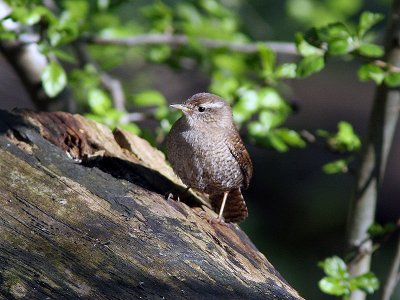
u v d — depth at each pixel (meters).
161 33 14.10
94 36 13.36
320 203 20.92
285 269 19.39
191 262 6.50
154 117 12.03
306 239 20.33
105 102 11.42
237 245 7.44
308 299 18.83
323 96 24.84
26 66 12.41
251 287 6.42
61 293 5.70
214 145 8.95
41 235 6.28
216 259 6.74
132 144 8.87
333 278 9.38
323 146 11.74
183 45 13.72
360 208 11.08
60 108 12.70
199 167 8.96
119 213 6.92
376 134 10.90
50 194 6.86
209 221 7.73
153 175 8.62
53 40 10.84
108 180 7.39
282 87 13.26
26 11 10.80
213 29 14.15
